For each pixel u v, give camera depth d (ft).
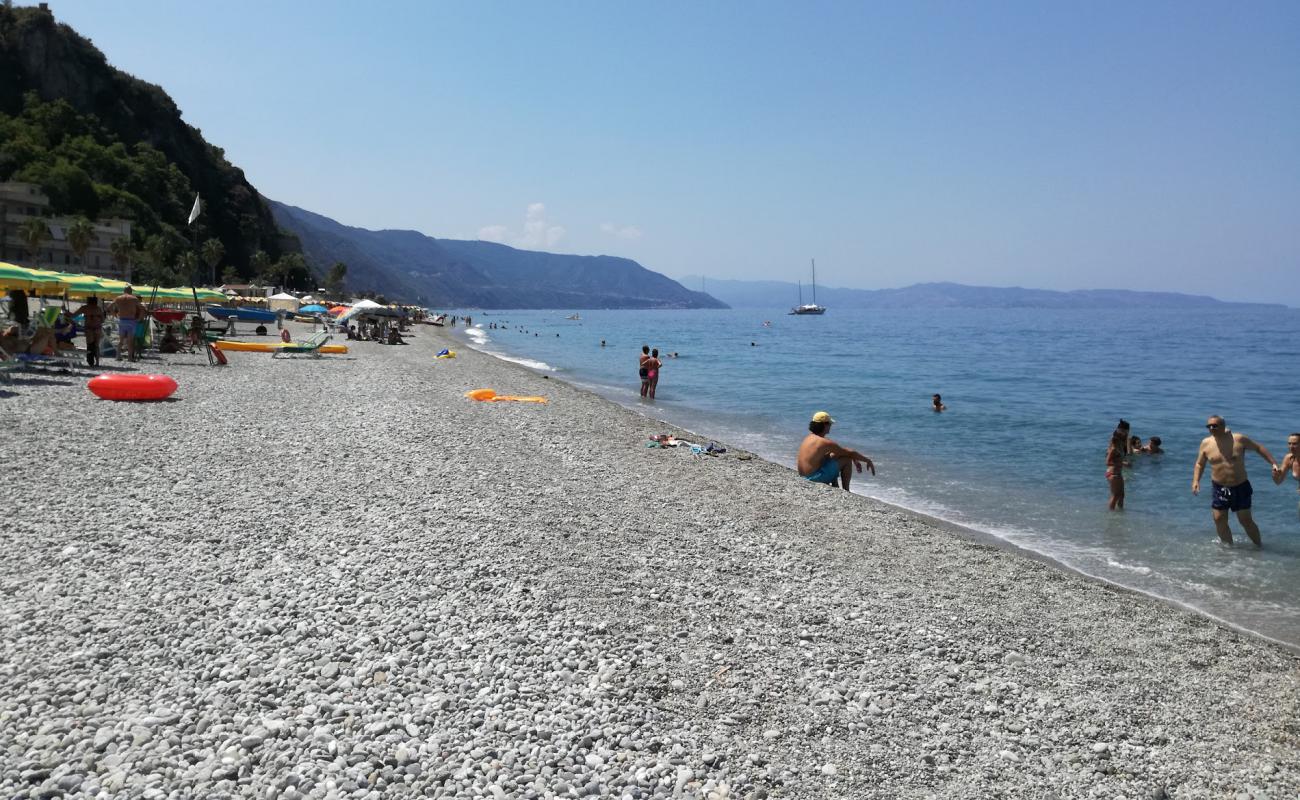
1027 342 283.79
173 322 99.50
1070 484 47.50
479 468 38.40
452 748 13.89
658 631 19.84
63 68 457.27
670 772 13.78
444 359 124.98
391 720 14.69
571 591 21.91
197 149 527.40
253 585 20.92
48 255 331.57
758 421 74.69
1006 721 16.71
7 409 44.60
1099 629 22.66
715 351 214.28
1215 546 34.42
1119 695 18.38
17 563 21.39
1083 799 14.01
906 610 22.98
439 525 27.48
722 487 38.96
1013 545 34.24
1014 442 63.77
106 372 65.67
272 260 537.24
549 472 39.32
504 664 17.24
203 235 464.24
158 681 15.64
